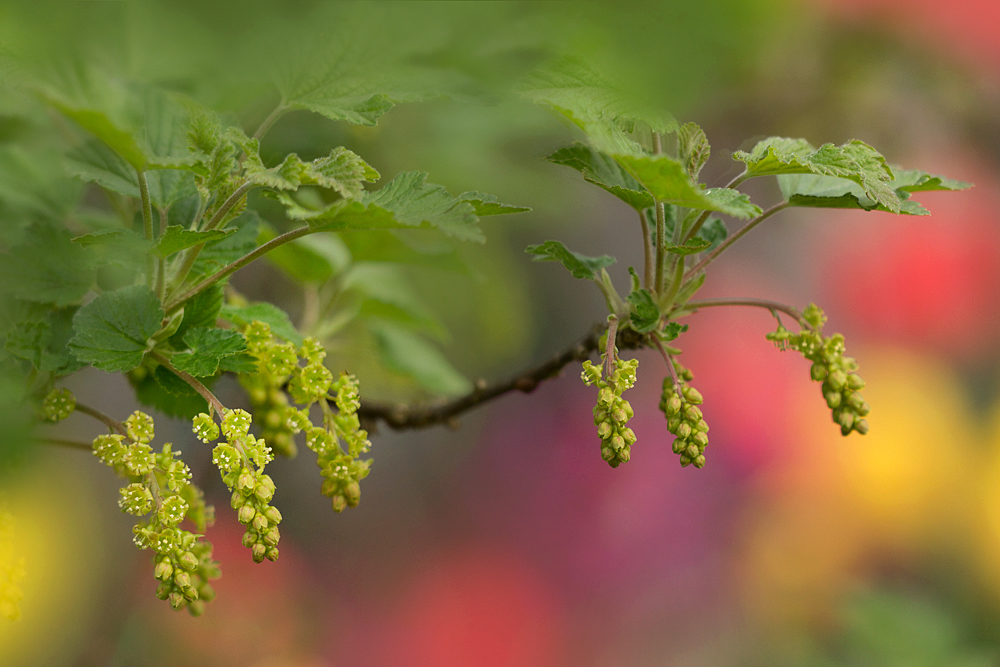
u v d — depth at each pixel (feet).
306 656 5.17
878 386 5.88
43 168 3.14
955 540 5.64
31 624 3.29
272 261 3.35
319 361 2.93
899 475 5.72
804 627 5.64
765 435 6.03
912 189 2.96
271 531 2.81
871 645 4.81
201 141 2.86
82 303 2.95
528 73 2.84
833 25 3.96
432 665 6.10
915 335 5.90
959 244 5.81
